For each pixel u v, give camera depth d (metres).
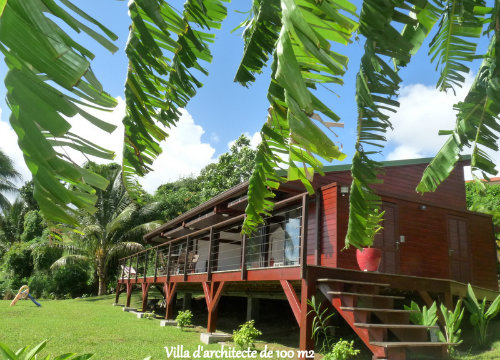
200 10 2.37
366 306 6.02
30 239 29.56
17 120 1.12
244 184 9.37
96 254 23.47
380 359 4.91
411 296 8.55
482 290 8.48
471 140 3.45
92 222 23.08
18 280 25.33
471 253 10.69
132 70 2.00
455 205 12.06
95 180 1.37
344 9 1.65
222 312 13.35
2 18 1.03
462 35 3.10
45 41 1.07
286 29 1.40
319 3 1.50
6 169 28.77
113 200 23.62
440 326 7.54
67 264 23.05
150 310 14.95
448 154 3.58
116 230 23.56
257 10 2.14
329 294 5.82
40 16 1.08
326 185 9.41
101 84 1.22
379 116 2.43
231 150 25.66
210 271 8.93
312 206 9.96
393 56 2.19
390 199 9.80
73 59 1.10
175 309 15.12
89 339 7.68
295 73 1.37
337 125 1.62
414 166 11.83
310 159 2.12
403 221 9.84
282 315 11.40
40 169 1.20
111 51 1.24
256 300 10.93
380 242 9.35
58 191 1.22
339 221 8.95
